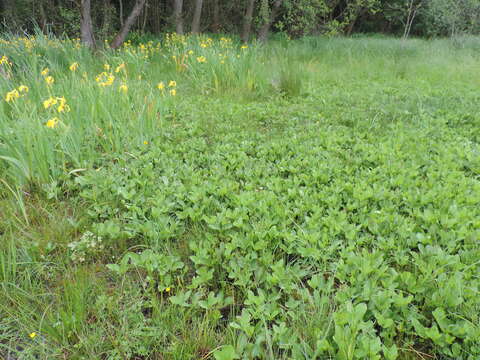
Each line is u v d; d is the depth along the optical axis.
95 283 2.07
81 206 2.82
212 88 6.38
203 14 17.28
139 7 10.78
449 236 2.27
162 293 2.04
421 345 1.73
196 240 2.42
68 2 14.69
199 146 3.95
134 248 2.41
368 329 1.62
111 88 4.36
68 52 7.64
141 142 3.98
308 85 6.97
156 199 2.75
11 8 14.09
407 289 1.94
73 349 1.70
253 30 16.66
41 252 2.31
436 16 14.23
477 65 9.43
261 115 5.10
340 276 2.02
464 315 1.75
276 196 2.85
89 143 3.65
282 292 2.03
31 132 3.05
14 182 3.10
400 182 3.06
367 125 4.68
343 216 2.52
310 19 14.41
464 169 3.52
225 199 2.88
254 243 2.32
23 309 1.89
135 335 1.76
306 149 3.81
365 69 8.84
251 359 1.59
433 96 6.25
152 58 8.91
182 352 1.66
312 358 1.50
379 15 23.72
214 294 2.05
